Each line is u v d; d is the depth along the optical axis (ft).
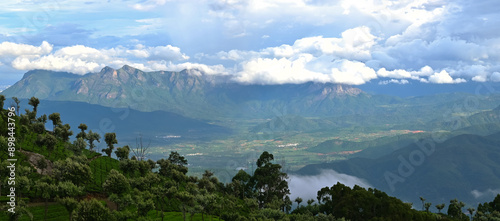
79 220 369.91
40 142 597.93
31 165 561.84
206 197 504.43
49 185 428.15
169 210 588.91
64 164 504.02
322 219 577.84
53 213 445.78
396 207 553.23
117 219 417.08
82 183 527.81
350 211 584.81
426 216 572.10
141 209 453.17
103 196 558.56
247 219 535.19
